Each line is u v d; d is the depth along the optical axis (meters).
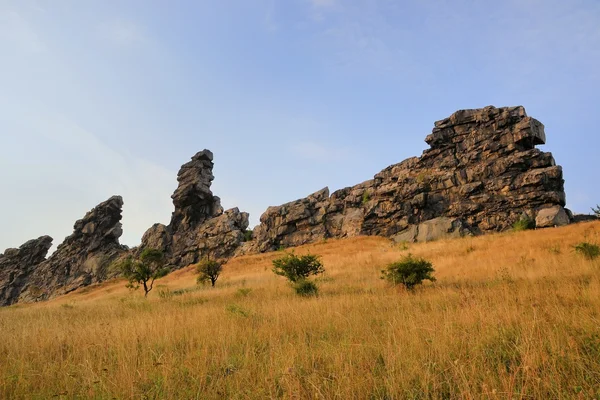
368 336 6.50
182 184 79.50
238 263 53.09
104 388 4.69
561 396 3.70
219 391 4.52
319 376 4.64
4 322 12.02
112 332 8.02
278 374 4.77
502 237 33.94
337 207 63.94
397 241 47.78
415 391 4.17
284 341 6.70
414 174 56.56
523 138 47.84
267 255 55.34
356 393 4.22
